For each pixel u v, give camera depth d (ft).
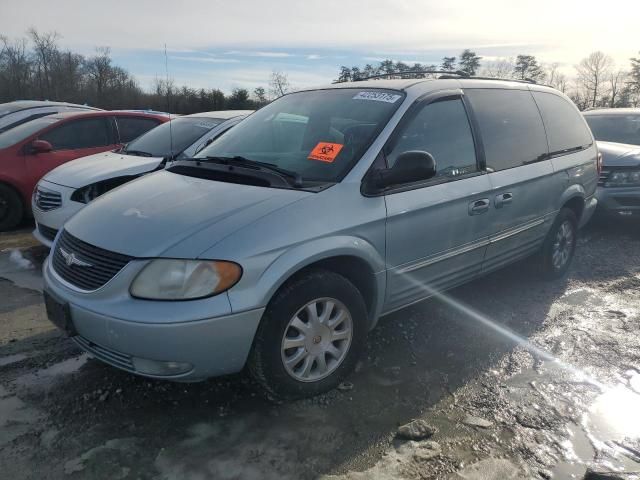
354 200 10.36
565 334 13.55
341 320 10.29
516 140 14.60
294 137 12.36
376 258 10.69
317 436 9.25
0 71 160.45
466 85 13.70
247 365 9.46
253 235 8.99
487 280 17.30
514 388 10.98
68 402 10.04
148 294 8.62
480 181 12.98
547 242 16.42
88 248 9.52
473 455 8.88
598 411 10.25
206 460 8.58
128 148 21.66
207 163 12.00
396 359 12.02
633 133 28.02
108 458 8.57
